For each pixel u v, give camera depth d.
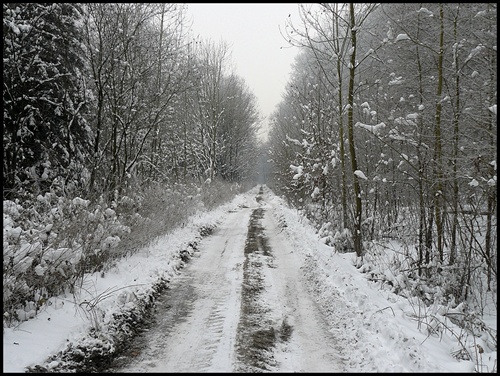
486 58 8.06
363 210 13.44
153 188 14.25
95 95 13.77
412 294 7.88
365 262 9.88
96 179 12.83
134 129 13.73
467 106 8.21
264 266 10.16
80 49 12.71
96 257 8.13
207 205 22.00
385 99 12.14
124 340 5.53
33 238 6.14
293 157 22.83
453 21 8.45
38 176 12.35
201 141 29.33
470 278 8.41
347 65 10.97
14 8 11.17
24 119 11.45
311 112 16.77
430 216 9.09
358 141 14.74
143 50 13.07
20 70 11.41
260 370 4.72
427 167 9.15
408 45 10.16
